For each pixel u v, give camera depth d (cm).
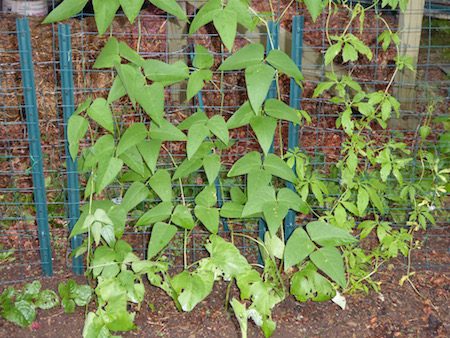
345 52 306
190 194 404
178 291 307
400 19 410
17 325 328
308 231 305
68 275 363
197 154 314
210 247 321
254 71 282
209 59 308
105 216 309
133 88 282
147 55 367
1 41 457
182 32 439
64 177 419
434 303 344
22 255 382
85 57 415
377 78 458
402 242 336
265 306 313
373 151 337
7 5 606
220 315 335
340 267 295
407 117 434
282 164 309
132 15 272
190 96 304
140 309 338
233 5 286
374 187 334
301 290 319
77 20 493
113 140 309
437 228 402
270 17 327
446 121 370
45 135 443
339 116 329
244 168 307
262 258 358
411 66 318
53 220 404
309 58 469
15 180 428
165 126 302
